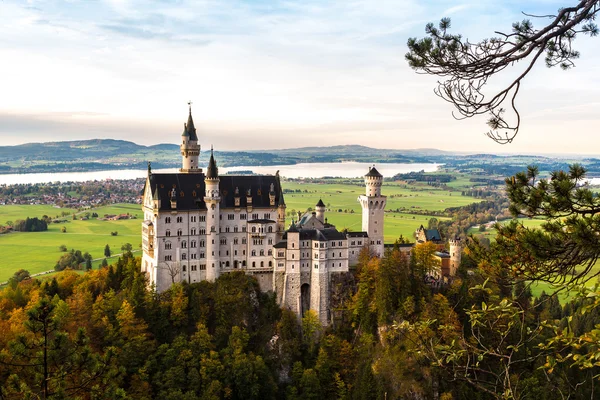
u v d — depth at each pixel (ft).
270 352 587.27
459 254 641.81
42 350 187.62
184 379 504.84
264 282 638.53
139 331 539.70
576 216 112.78
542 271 126.82
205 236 614.34
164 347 531.50
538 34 118.83
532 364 482.69
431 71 134.62
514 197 123.24
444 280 637.30
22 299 626.23
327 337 591.78
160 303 582.35
